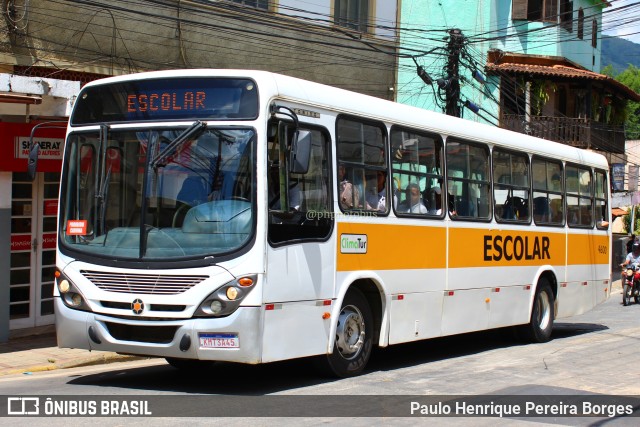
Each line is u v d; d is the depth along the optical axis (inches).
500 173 479.2
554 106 1203.9
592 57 1360.7
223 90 308.3
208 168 303.1
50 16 530.9
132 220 308.7
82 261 312.8
